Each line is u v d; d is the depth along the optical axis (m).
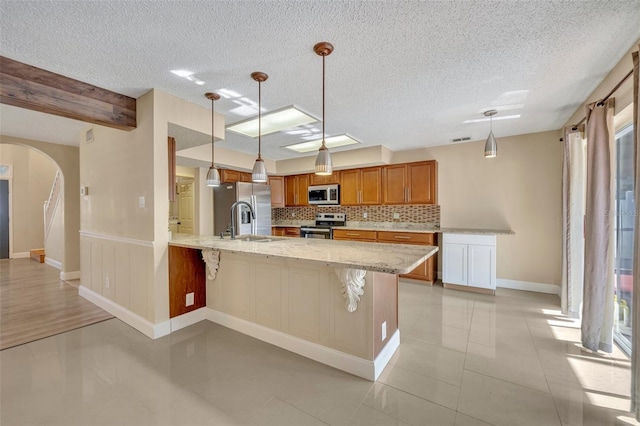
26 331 2.63
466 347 2.35
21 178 6.70
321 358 2.11
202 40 1.77
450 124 3.50
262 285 2.47
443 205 4.63
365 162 4.75
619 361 2.11
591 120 2.23
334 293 2.05
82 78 2.26
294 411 1.60
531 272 4.00
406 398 1.71
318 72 2.19
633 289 1.55
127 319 2.81
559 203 3.81
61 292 3.80
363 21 1.60
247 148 4.72
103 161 3.17
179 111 2.66
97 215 3.31
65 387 1.81
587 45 1.83
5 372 1.97
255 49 1.88
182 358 2.16
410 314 3.10
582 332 2.34
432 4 1.47
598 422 1.52
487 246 3.79
